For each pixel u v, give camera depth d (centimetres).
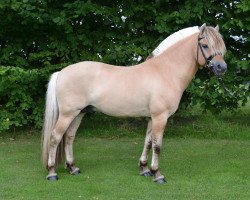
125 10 835
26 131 905
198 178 584
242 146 787
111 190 531
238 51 876
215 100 853
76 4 781
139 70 571
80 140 839
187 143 812
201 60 555
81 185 550
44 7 780
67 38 820
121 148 775
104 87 564
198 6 801
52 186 545
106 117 980
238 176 591
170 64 564
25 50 882
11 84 793
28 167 636
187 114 887
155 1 835
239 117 1048
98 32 859
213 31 545
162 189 537
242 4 762
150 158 710
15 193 517
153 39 861
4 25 818
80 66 572
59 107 571
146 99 560
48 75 814
